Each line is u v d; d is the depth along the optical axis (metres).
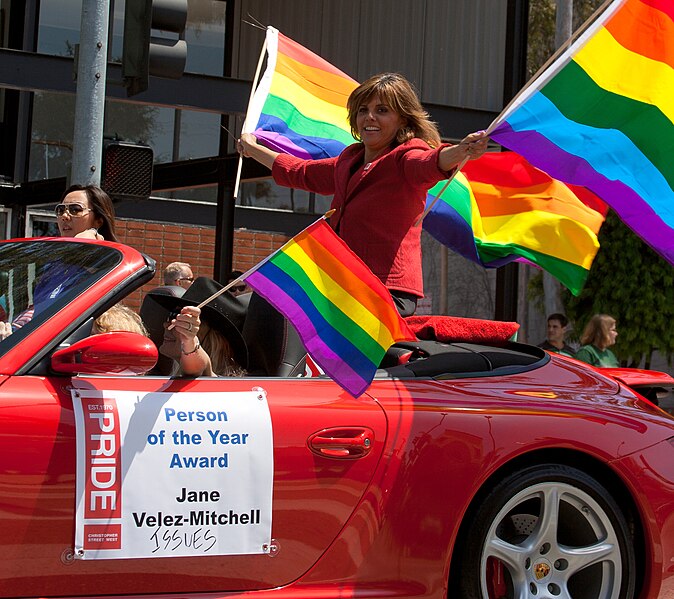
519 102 4.56
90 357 3.56
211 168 12.32
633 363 16.59
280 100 6.46
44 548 3.53
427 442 4.18
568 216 6.20
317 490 3.96
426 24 14.30
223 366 4.55
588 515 4.50
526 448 4.34
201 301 4.63
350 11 15.41
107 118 15.90
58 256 4.18
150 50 7.07
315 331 4.07
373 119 4.88
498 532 4.51
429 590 4.15
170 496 3.73
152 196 16.06
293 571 3.94
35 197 14.55
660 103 4.80
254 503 3.86
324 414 4.03
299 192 17.34
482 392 4.50
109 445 3.65
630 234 15.80
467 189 6.21
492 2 13.22
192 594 3.78
